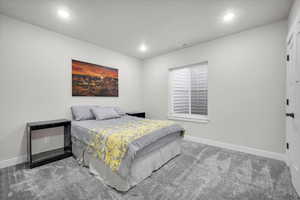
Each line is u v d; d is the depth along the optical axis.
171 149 2.40
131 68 4.20
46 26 2.46
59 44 2.71
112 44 3.31
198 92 3.47
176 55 3.71
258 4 1.90
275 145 2.38
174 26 2.49
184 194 1.53
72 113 2.85
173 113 3.95
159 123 2.48
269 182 1.72
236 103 2.76
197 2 1.87
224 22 2.37
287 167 2.08
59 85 2.71
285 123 2.28
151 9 2.01
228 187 1.64
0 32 2.08
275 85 2.36
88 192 1.56
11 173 1.93
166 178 1.84
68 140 2.58
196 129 3.36
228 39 2.83
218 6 1.95
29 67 2.35
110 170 1.69
